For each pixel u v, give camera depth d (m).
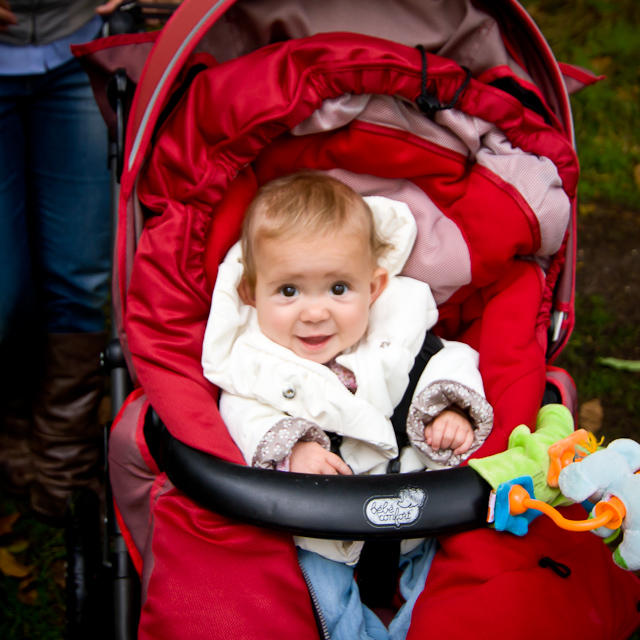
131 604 1.53
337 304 1.49
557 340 1.66
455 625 1.18
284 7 1.51
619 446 1.21
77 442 2.18
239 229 1.60
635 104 3.39
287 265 1.46
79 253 1.99
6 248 1.86
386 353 1.53
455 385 1.48
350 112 1.50
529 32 1.54
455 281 1.64
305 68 1.44
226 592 1.22
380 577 1.39
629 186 3.15
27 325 2.02
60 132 1.86
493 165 1.55
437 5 1.54
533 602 1.20
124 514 1.49
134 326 1.43
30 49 1.74
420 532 1.21
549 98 1.63
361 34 1.52
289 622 1.21
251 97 1.41
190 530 1.28
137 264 1.43
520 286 1.60
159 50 1.42
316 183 1.54
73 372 2.12
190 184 1.46
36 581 2.07
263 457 1.36
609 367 2.66
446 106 1.48
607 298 2.84
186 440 1.31
